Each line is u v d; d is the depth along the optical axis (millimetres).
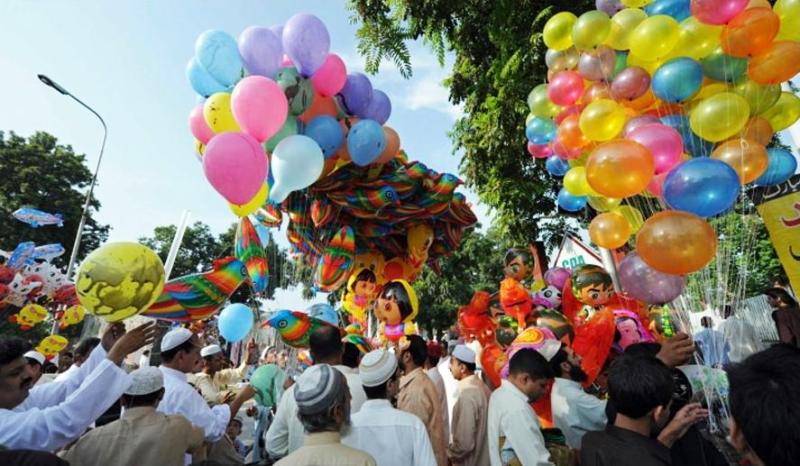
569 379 3100
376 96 4707
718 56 3051
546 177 6871
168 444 2402
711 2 2822
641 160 2748
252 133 3529
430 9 5742
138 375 2521
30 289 7938
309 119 4258
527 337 3332
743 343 3232
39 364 3750
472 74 6758
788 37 3064
